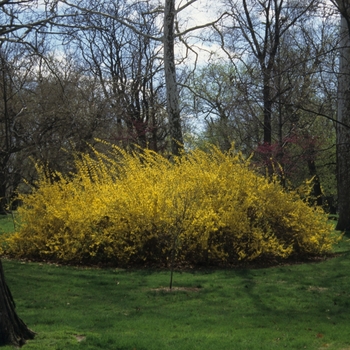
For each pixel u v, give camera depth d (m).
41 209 13.86
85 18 15.59
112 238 12.78
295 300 9.10
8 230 17.28
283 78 21.56
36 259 13.37
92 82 25.34
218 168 13.95
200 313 8.13
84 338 6.60
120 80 30.41
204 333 6.90
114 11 20.31
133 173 13.59
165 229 12.47
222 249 12.66
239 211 12.95
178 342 6.36
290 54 22.69
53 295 9.39
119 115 25.78
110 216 12.70
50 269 11.90
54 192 14.02
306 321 7.68
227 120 28.38
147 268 12.30
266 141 23.39
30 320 7.52
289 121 26.53
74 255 12.80
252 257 12.84
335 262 12.97
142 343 6.20
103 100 24.12
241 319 7.75
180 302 8.92
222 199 13.03
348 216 17.52
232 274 11.56
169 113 18.62
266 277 11.25
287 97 20.80
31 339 6.26
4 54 17.86
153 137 29.91
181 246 12.67
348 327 7.32
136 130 29.05
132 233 12.49
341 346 6.45
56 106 20.83
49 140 21.56
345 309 8.48
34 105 21.50
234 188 13.43
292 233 13.76
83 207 12.95
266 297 9.30
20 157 22.38
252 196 13.15
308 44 22.45
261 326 7.37
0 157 22.30
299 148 27.23
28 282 10.35
